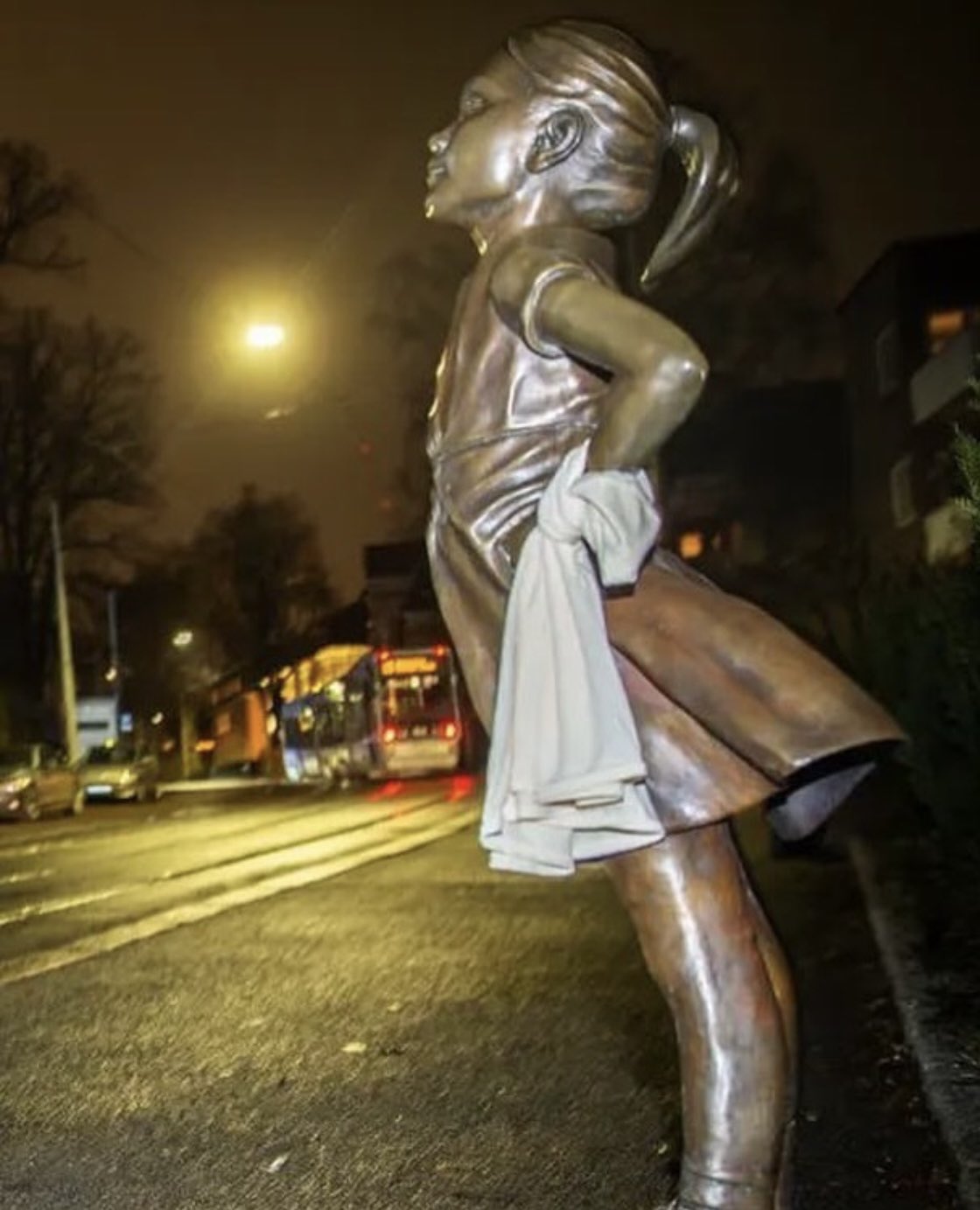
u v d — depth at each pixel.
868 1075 7.30
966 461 6.77
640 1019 8.66
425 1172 6.05
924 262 39.19
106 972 10.94
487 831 3.54
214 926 13.22
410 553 62.53
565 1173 5.94
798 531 45.94
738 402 46.81
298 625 81.56
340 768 50.28
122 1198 5.88
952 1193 5.58
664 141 3.95
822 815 3.77
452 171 3.89
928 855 13.79
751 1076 3.55
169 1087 7.54
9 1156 6.45
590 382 3.75
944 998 8.48
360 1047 8.25
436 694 44.31
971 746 11.06
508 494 3.73
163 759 80.88
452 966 10.70
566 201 3.84
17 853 23.38
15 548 50.78
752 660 3.44
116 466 50.25
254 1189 5.94
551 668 3.46
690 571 3.74
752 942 3.62
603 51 3.84
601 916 12.98
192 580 77.06
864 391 42.78
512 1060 7.82
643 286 4.17
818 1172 5.86
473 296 3.88
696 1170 3.57
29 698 53.22
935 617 11.49
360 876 16.78
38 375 49.38
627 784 3.43
